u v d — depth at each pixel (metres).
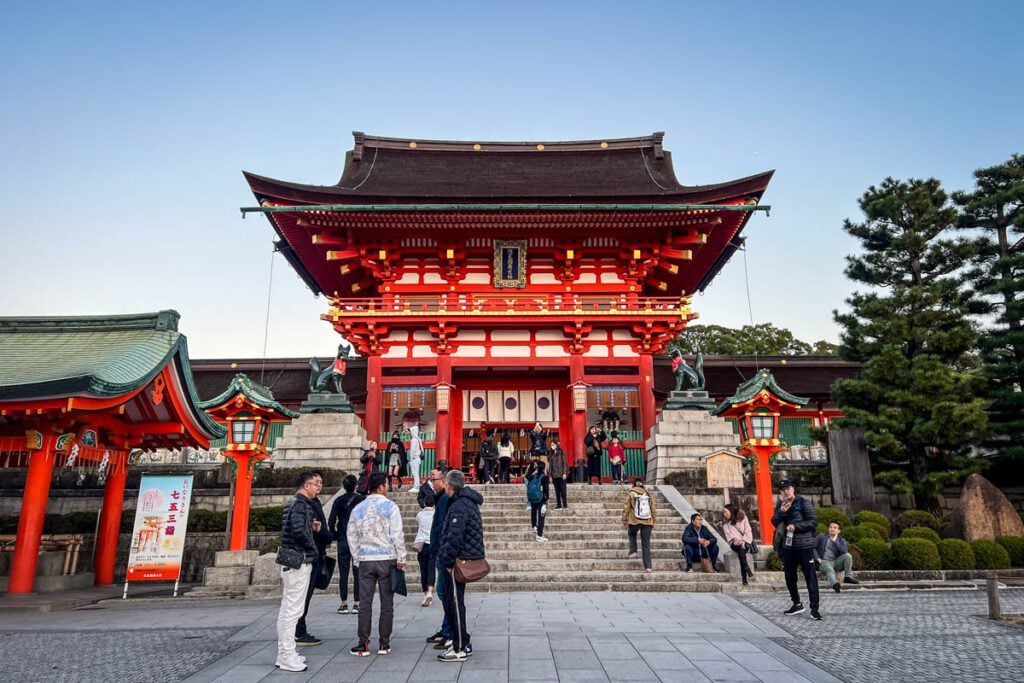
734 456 23.86
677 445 27.64
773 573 15.95
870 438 24.30
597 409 34.75
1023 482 26.52
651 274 36.62
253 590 15.06
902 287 26.94
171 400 17.91
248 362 40.69
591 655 8.59
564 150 41.84
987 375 26.59
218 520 20.58
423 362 32.41
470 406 34.91
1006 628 10.81
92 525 20.91
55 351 17.02
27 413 14.83
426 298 33.22
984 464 24.45
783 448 18.67
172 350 17.33
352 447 26.61
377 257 33.06
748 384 18.92
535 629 10.33
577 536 18.61
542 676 7.61
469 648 8.41
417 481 22.64
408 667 8.05
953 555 18.00
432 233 32.50
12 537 17.41
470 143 41.69
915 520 21.55
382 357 32.47
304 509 8.41
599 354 32.75
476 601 13.44
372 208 29.97
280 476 23.22
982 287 28.20
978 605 13.55
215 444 31.02
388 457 24.39
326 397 27.84
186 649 9.35
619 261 34.09
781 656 8.64
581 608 12.52
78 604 14.42
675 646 9.13
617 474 27.02
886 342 26.62
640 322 32.38
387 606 8.77
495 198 31.69
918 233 28.03
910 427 25.38
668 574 15.88
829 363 40.19
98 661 8.66
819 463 27.11
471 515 8.54
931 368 24.64
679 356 30.00
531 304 32.09
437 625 10.80
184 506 16.02
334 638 9.84
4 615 13.07
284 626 8.00
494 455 26.75
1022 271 27.66
